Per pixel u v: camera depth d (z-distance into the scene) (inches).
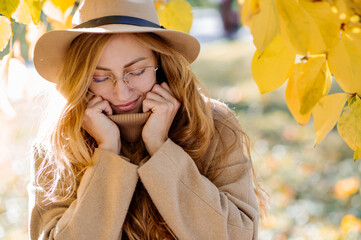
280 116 278.8
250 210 68.6
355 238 126.4
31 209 69.9
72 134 67.3
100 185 65.9
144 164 65.0
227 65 465.4
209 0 734.5
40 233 68.4
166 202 64.2
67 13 68.6
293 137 238.2
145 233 68.4
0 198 175.5
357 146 47.3
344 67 43.1
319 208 168.6
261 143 234.7
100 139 68.5
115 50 63.1
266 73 47.4
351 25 42.2
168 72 70.0
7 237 151.6
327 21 40.6
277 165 199.0
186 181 65.9
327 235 141.9
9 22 55.3
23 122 210.2
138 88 66.8
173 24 76.9
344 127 47.2
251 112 295.7
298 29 40.9
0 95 69.7
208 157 71.9
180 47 69.9
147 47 65.3
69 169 69.7
